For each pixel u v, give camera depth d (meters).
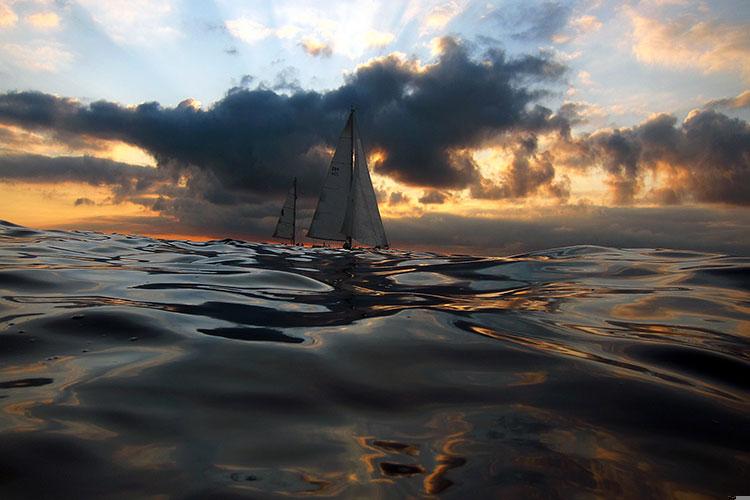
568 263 7.34
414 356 2.87
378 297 5.06
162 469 1.58
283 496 1.45
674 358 2.92
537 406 2.19
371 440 1.84
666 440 1.89
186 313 3.83
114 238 12.55
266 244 14.49
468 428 1.96
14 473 1.52
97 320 3.41
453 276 6.87
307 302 4.64
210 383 2.36
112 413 1.98
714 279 5.63
